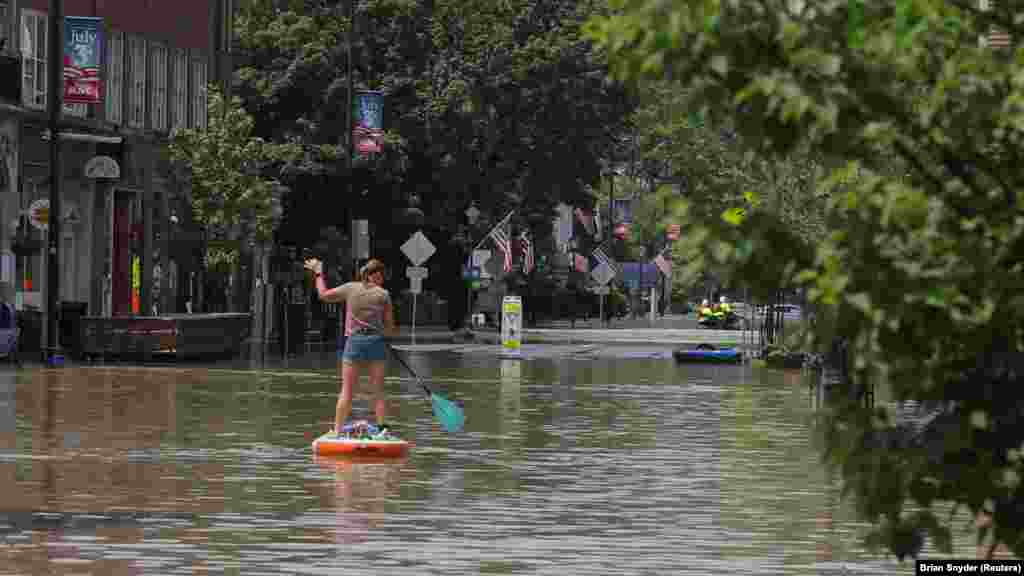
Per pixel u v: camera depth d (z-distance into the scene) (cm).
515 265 17425
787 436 5381
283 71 14200
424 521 3303
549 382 8356
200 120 12875
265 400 6600
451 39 14888
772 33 1348
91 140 8838
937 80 1383
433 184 14988
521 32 15625
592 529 3241
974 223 1383
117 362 9300
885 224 1347
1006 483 1417
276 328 12875
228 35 13538
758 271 1398
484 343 13875
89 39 9250
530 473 4203
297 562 2777
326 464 4334
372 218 14562
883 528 1462
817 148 1386
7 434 4984
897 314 1332
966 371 1391
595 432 5459
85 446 4678
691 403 6944
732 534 3209
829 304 1361
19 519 3234
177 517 3300
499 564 2794
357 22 14425
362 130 13212
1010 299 1338
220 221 11919
